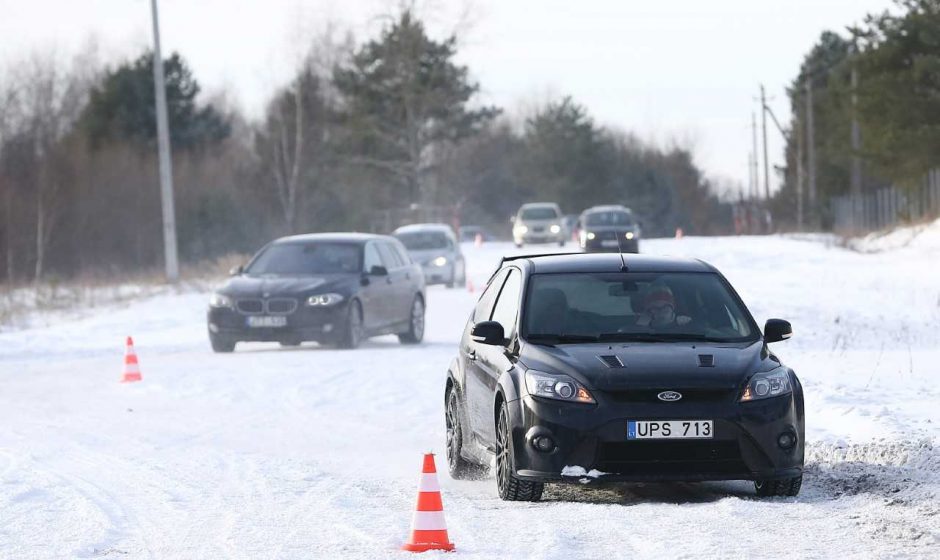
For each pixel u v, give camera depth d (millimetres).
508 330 38188
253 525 32531
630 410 33562
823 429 46156
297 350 88250
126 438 51031
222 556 28688
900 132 198500
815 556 26703
